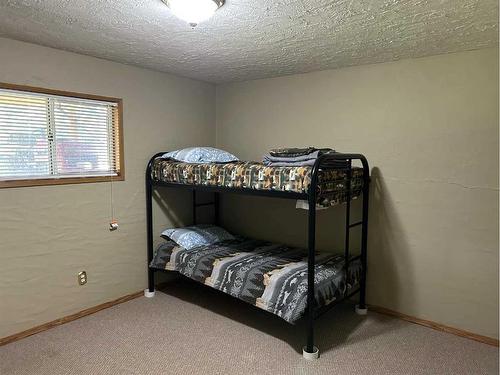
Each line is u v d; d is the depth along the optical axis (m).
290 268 2.68
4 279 2.49
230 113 3.88
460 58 2.53
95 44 2.49
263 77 3.51
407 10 1.83
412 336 2.64
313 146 3.29
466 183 2.57
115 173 3.13
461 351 2.45
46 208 2.67
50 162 2.69
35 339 2.57
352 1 1.72
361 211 3.05
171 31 2.18
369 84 2.93
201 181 2.87
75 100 2.79
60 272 2.79
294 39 2.31
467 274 2.62
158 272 3.55
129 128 3.17
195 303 3.22
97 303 3.05
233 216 3.98
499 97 2.41
